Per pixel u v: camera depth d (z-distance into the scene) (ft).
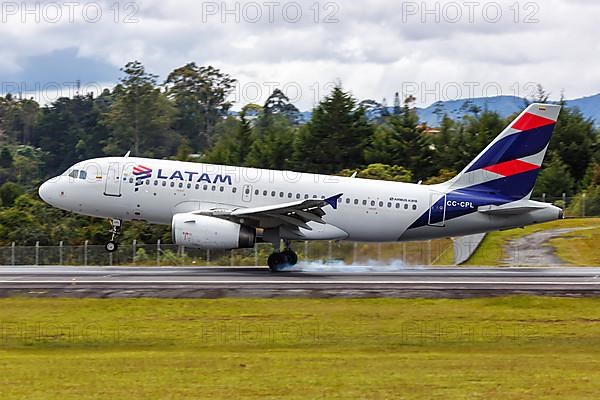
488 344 241.55
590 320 275.18
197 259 511.40
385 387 178.81
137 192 411.13
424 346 238.07
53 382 184.24
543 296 314.14
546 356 223.71
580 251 509.35
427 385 181.06
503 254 509.76
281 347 235.40
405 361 212.43
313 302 299.58
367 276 381.19
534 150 412.16
